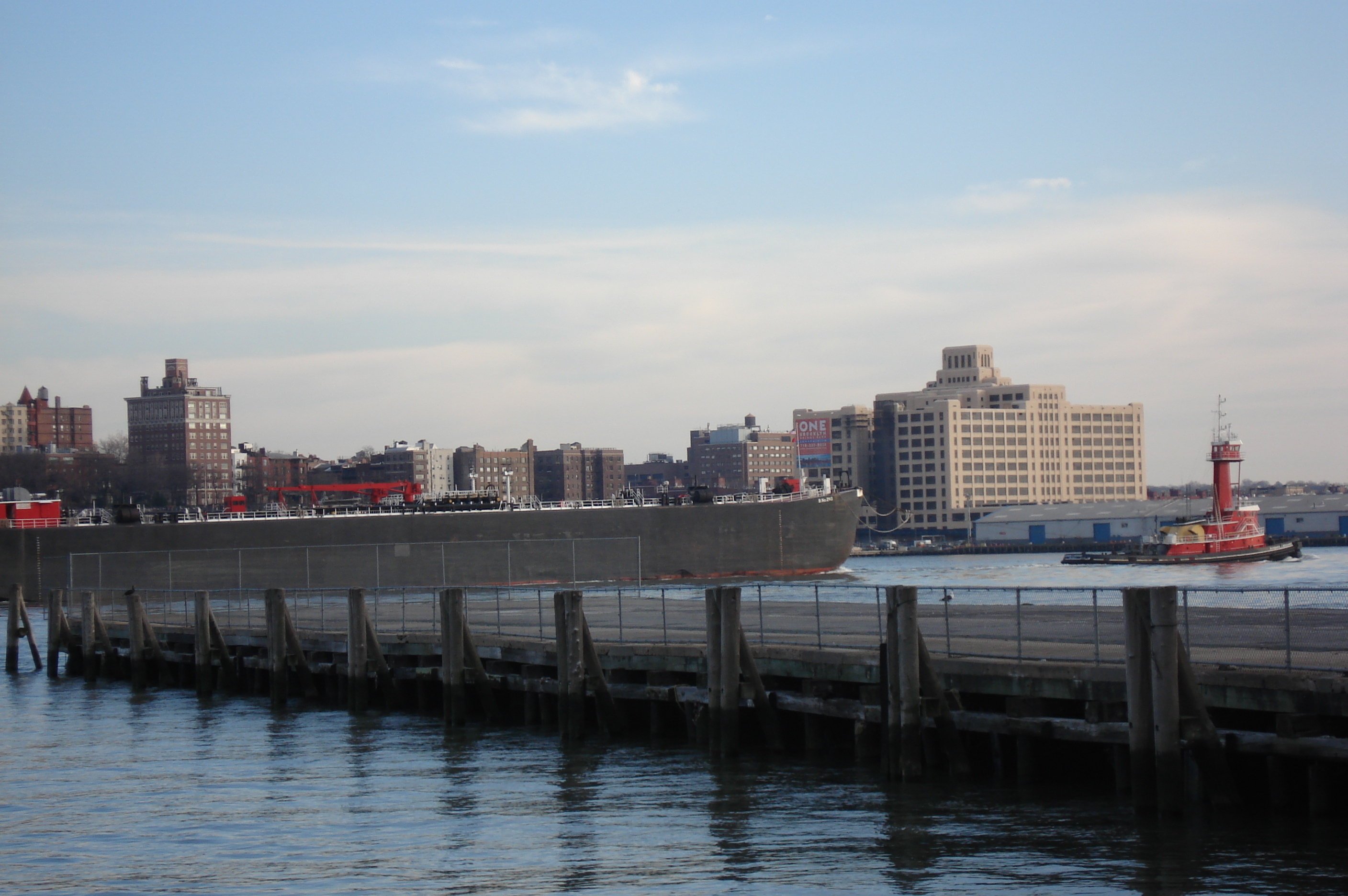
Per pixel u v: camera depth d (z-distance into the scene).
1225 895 22.50
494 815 31.31
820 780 32.31
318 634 52.50
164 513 131.50
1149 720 26.09
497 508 144.62
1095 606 28.67
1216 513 165.25
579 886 25.41
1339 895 22.16
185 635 59.59
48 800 35.00
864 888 24.31
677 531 144.38
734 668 35.00
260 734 44.66
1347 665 26.47
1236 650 29.70
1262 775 27.25
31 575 119.81
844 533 155.38
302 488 146.75
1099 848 25.48
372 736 42.88
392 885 25.95
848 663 33.12
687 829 28.97
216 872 27.38
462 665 43.44
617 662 39.56
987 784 30.86
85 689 59.72
